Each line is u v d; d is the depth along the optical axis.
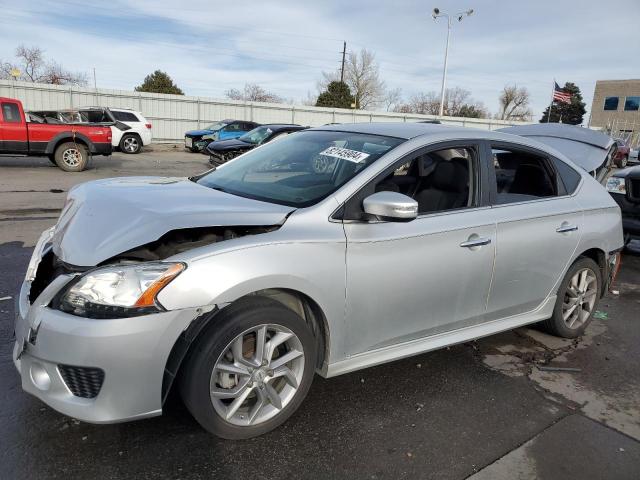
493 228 3.46
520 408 3.21
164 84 56.00
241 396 2.62
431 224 3.16
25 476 2.36
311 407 3.06
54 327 2.29
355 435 2.82
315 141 3.73
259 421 2.71
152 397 2.38
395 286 3.02
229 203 2.90
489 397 3.31
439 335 3.40
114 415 2.33
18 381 3.11
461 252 3.28
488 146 3.61
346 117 33.47
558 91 43.94
